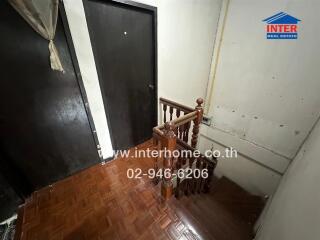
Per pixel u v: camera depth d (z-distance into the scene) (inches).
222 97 84.7
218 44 77.7
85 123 81.3
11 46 54.2
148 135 119.8
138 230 62.1
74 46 65.9
